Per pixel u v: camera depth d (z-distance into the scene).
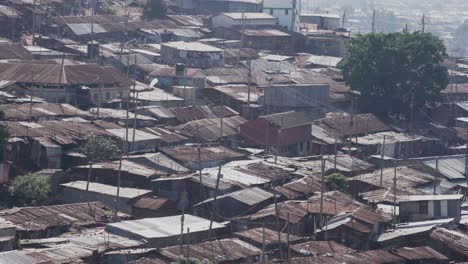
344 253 164.38
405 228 181.00
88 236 160.25
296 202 186.88
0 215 164.50
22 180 182.38
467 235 180.38
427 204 190.00
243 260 158.38
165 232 163.75
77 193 187.50
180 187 193.38
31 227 160.62
